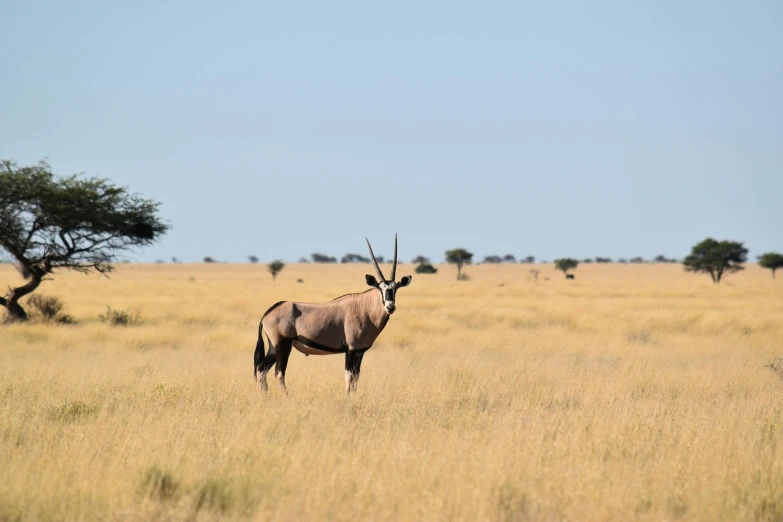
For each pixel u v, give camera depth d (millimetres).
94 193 95938
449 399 36875
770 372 49375
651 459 25344
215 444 26469
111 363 52688
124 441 26016
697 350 67625
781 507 21125
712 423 30094
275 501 21000
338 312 41344
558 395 38875
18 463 23797
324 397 37406
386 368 49625
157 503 21062
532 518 20141
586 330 87750
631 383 43781
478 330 85000
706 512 20547
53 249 96000
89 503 20672
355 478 22109
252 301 143500
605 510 20172
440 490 20969
